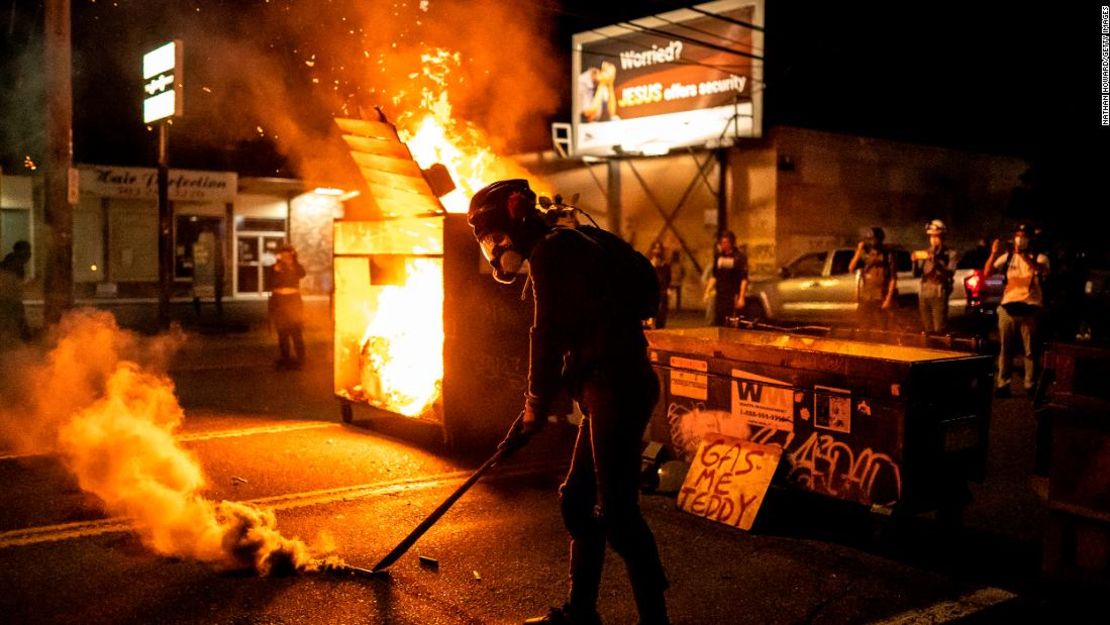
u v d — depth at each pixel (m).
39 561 4.61
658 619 3.65
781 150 21.61
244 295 28.62
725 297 14.10
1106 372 4.12
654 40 23.25
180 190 25.72
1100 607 4.28
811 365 5.15
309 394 10.06
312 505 5.69
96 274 26.14
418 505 5.73
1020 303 10.22
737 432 5.57
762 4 21.17
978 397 5.14
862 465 4.96
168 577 4.42
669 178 23.86
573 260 3.61
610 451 3.59
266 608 4.07
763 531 5.28
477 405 6.96
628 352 3.63
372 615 4.04
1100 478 4.14
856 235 23.09
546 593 4.33
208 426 8.12
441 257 6.82
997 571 4.75
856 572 4.69
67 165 11.94
